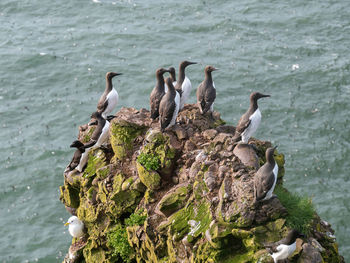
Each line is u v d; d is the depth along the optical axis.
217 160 18.39
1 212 35.03
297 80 45.69
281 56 48.91
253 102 18.72
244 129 18.55
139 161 19.62
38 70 47.78
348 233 32.56
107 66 48.03
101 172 20.77
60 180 37.38
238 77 46.12
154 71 47.31
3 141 40.16
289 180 36.25
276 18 55.41
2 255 32.00
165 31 53.22
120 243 19.89
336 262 16.95
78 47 50.88
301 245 15.92
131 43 51.41
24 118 42.47
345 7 57.47
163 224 17.94
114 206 20.02
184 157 19.61
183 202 18.27
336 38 51.72
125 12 56.97
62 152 39.38
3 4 58.47
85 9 57.69
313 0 59.09
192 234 16.88
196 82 45.94
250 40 51.62
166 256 18.00
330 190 35.44
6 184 36.94
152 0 59.34
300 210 16.80
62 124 41.94
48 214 34.84
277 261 15.73
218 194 17.33
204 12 56.69
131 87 45.66
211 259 16.05
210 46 50.72
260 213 16.25
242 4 58.38
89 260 21.09
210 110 21.72
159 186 19.45
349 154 38.06
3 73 47.25
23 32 53.44
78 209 22.09
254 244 15.75
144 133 21.28
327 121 41.25
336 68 46.78
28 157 38.97
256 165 18.02
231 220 16.22
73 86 45.97
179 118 21.22
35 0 59.38
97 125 21.81
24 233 33.53
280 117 41.75
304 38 51.78
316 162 37.53
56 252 32.28
